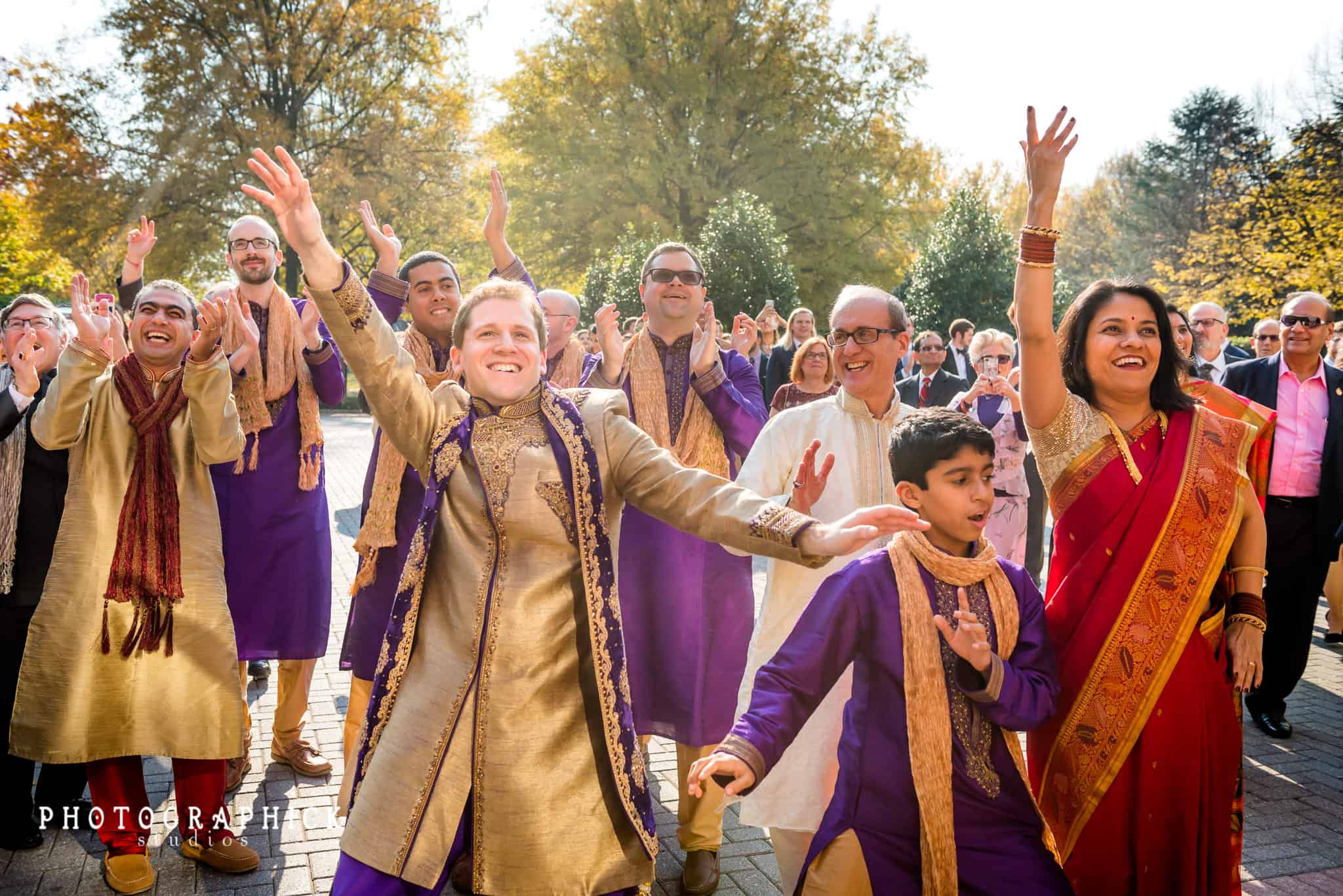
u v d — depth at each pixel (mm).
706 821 3594
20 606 3684
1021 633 2572
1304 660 5281
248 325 4422
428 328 4305
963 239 23797
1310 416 5434
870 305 3232
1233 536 2775
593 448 2381
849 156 32219
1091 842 2729
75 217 27469
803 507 2812
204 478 3686
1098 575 2793
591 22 32219
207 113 28000
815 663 2465
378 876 2162
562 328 5051
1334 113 27781
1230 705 2828
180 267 28359
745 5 31719
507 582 2291
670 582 3740
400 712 2277
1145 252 56906
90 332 3438
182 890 3520
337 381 4797
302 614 4559
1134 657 2717
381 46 30344
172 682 3545
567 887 2199
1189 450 2820
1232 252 27141
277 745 4641
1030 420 2920
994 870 2373
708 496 2404
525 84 32844
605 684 2283
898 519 2205
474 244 32500
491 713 2223
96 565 3498
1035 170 2781
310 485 4625
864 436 3277
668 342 4145
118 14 27375
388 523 3893
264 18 28703
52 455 3723
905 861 2412
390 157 30016
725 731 3707
